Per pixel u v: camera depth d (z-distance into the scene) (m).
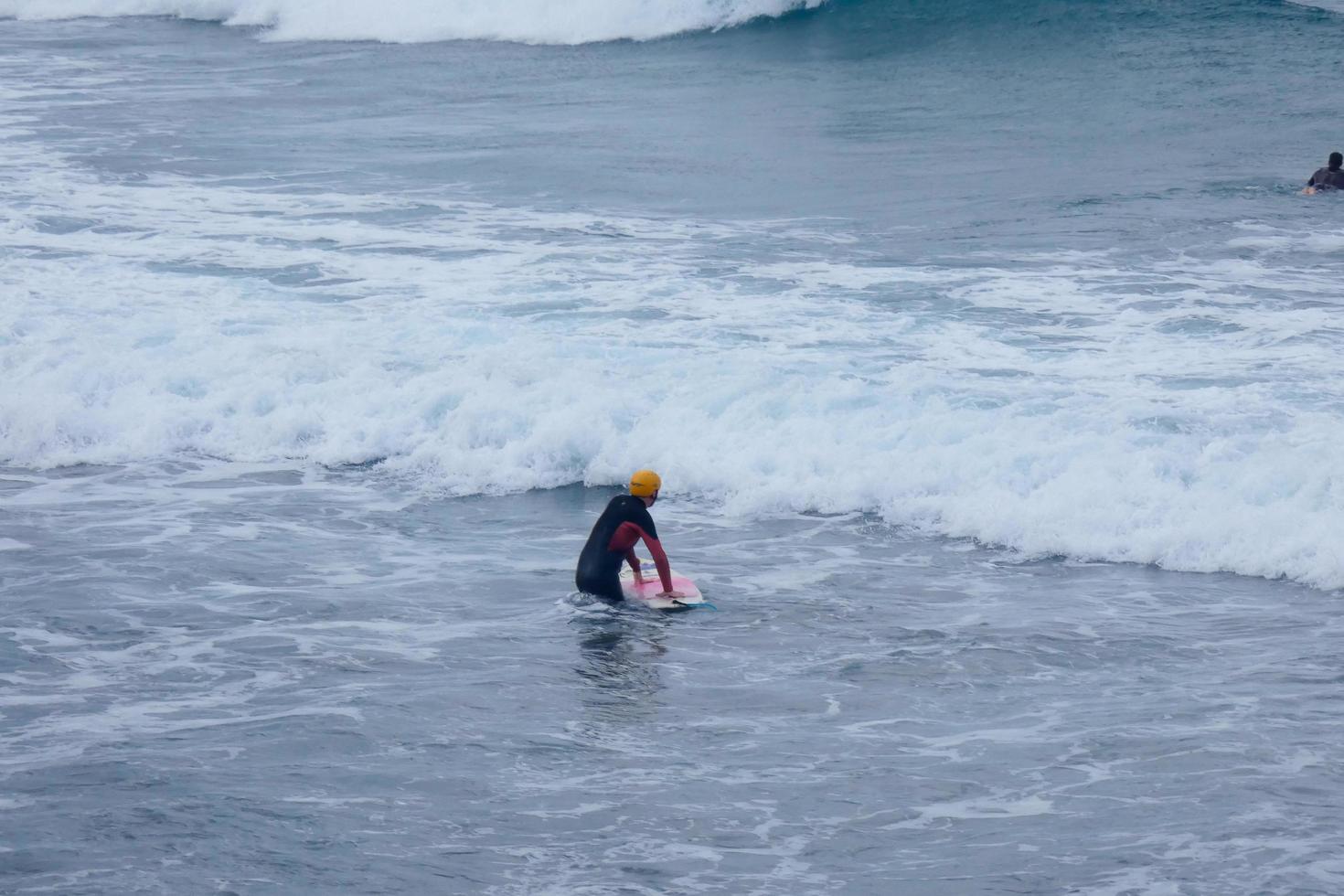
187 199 82.31
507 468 48.03
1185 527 40.22
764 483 45.78
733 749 28.67
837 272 66.88
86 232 74.12
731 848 24.45
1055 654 33.69
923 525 43.28
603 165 91.50
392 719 30.03
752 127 102.50
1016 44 122.88
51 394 52.47
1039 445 44.72
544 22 142.75
